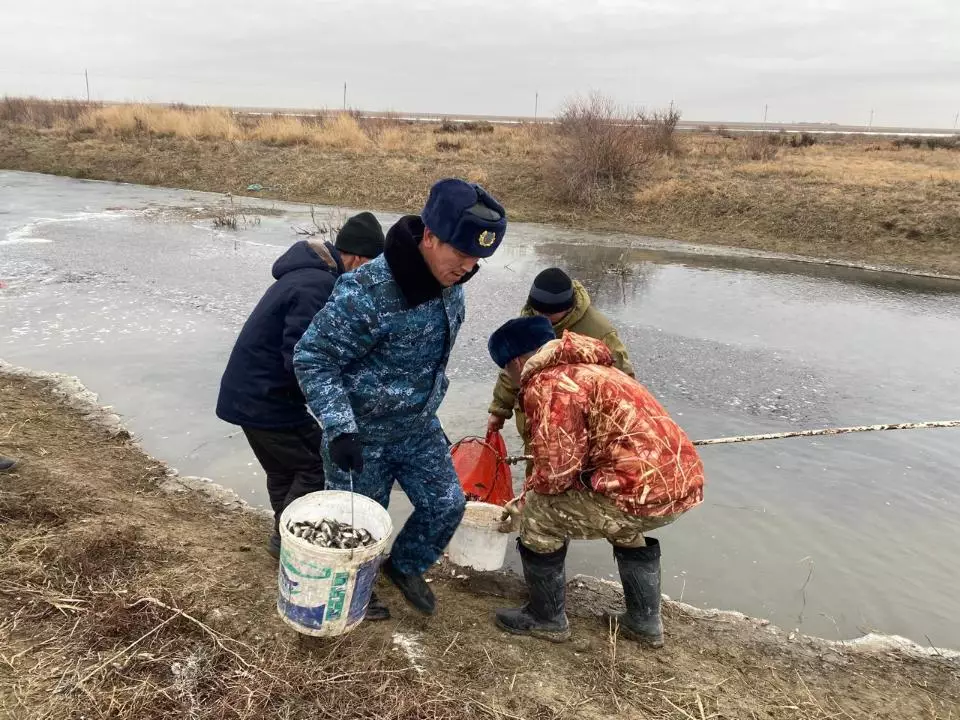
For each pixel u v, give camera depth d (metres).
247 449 5.28
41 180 20.94
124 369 6.67
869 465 5.52
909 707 3.14
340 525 2.74
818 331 8.98
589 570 4.23
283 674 2.65
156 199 18.09
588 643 3.32
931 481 5.30
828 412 6.50
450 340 2.77
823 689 3.21
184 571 3.29
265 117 32.16
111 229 13.79
